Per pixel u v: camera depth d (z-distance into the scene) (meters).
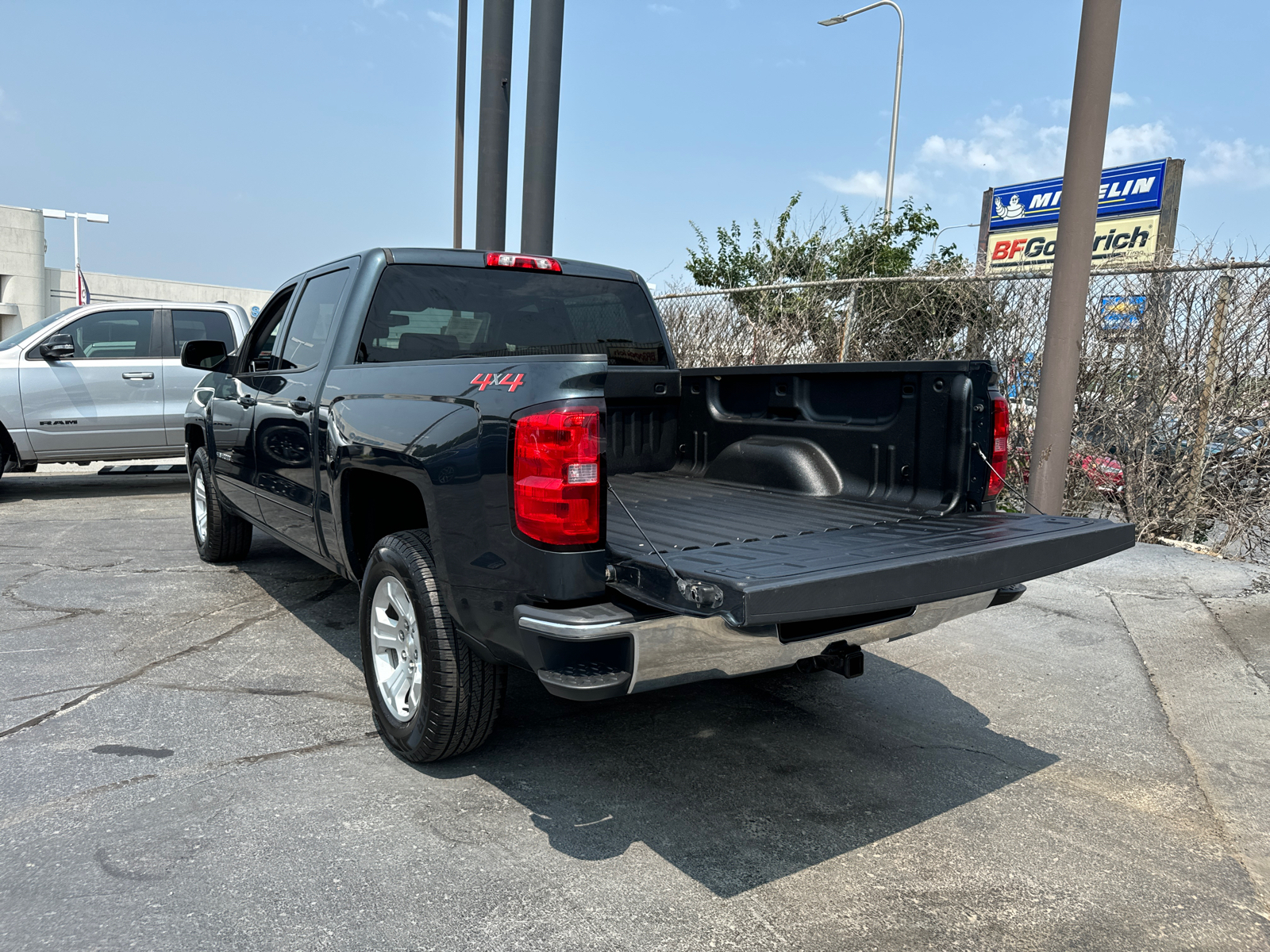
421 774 3.29
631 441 4.63
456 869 2.67
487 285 4.23
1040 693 4.28
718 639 2.61
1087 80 6.29
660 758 3.48
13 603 5.34
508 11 9.18
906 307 8.95
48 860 2.66
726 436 4.45
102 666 4.30
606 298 4.63
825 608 2.37
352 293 4.00
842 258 12.92
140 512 8.48
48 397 8.82
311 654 4.53
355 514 3.78
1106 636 5.14
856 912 2.51
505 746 3.57
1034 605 5.72
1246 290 6.91
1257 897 2.64
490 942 2.33
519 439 2.66
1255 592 5.92
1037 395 7.43
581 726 3.80
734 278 14.47
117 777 3.20
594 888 2.59
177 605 5.35
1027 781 3.37
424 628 3.12
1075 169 6.41
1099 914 2.54
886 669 4.61
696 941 2.36
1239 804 3.22
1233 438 7.12
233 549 6.23
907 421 3.64
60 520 8.05
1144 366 7.40
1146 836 2.98
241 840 2.79
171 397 9.29
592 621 2.51
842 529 3.19
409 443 3.15
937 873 2.73
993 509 3.54
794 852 2.83
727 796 3.19
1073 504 7.92
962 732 3.82
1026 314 8.11
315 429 3.95
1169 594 5.94
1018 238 16.27
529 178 8.33
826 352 9.76
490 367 2.90
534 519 2.62
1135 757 3.60
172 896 2.50
